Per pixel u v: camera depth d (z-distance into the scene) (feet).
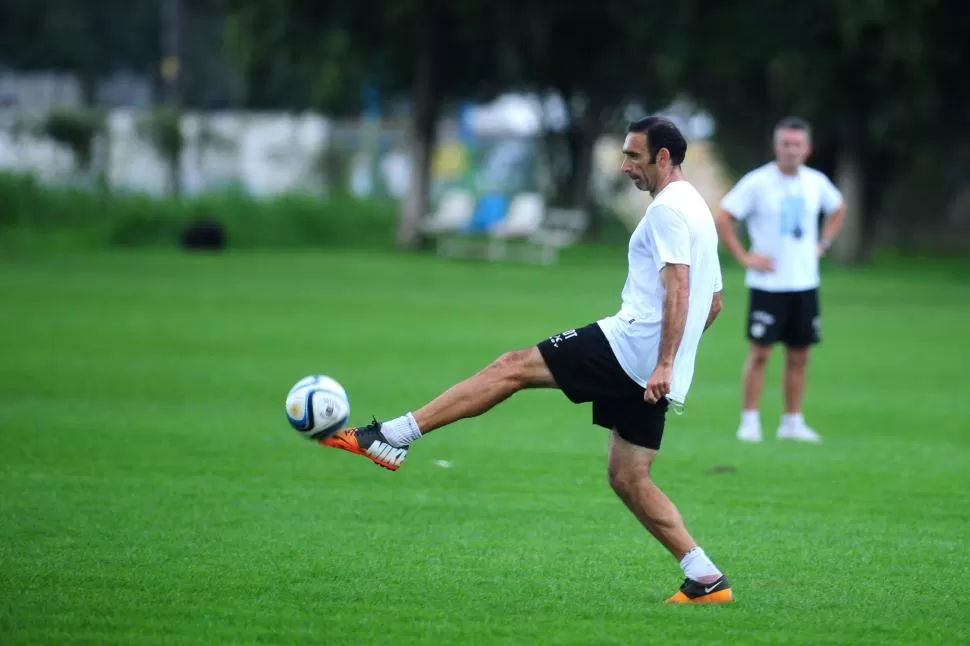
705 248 76.28
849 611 76.79
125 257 419.54
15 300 277.23
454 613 74.95
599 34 502.79
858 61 442.50
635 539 94.48
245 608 75.25
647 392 74.59
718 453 131.75
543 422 149.69
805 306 140.05
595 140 548.72
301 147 537.65
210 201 492.13
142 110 526.16
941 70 450.71
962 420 156.15
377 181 552.00
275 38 479.00
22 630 70.38
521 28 482.28
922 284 392.06
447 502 106.32
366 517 100.17
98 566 83.97
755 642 70.38
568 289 342.64
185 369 184.34
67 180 504.84
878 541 94.94
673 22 460.55
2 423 138.31
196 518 98.43
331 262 424.87
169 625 71.67
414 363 196.13
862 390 181.88
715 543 93.81
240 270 380.37
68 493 106.22
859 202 482.69
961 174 609.01
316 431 75.56
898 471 122.62
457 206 513.04
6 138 504.84
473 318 264.93
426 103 495.00
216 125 528.22
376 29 490.90
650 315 75.82
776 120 496.23
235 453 125.29
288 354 203.62
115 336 220.84
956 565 88.02
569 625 72.84
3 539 90.63
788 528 98.99
